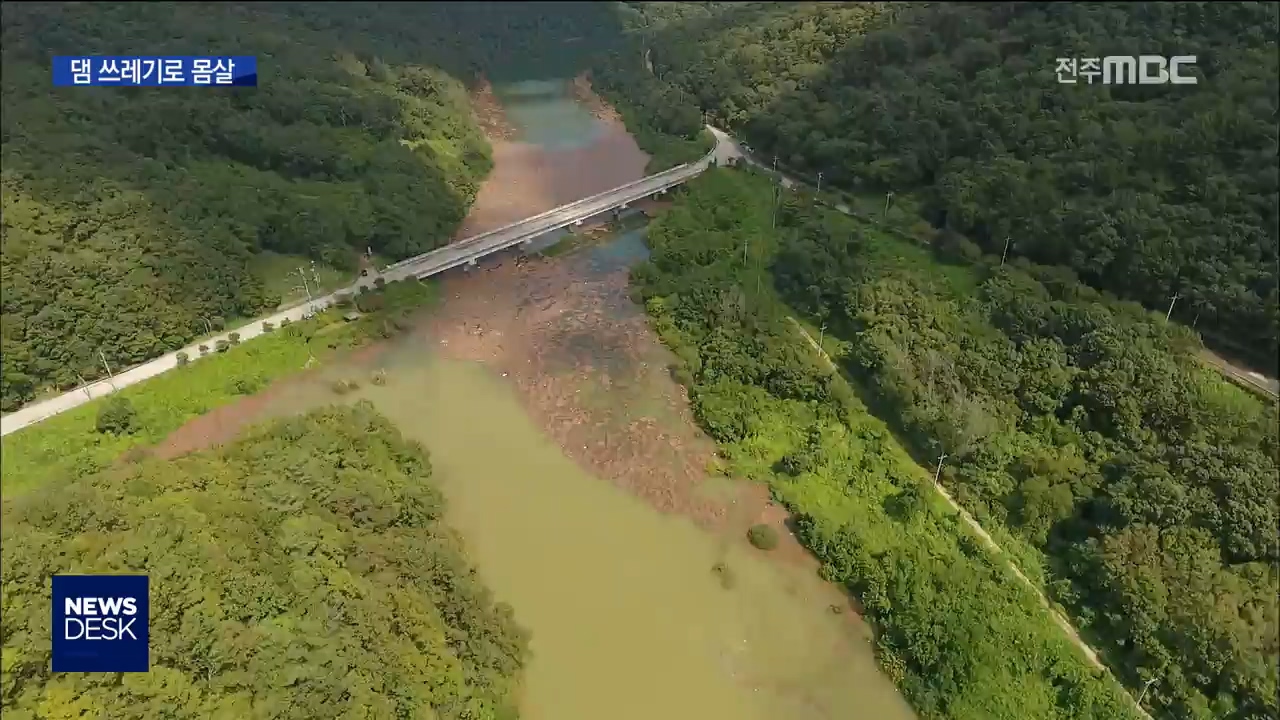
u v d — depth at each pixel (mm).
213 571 68500
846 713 75938
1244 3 132250
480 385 117125
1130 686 74688
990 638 77750
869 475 98688
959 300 119562
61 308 106812
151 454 95938
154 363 112125
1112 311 110375
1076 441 97375
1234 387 100688
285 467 87312
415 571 79312
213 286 119125
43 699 56812
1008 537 89188
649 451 105375
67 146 128625
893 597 83375
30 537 67062
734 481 100562
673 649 81375
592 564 90250
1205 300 106312
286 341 118562
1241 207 109938
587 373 119250
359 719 62281
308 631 67125
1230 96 122500
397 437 101250
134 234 117750
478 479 101062
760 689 78000
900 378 105500
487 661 75250
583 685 77625
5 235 108625
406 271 134625
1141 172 121375
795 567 89938
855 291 121062
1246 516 79750
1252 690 70312
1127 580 78125
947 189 135250
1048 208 122750
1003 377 103500
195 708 59312
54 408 103875
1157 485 83625
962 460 96875
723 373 115438
